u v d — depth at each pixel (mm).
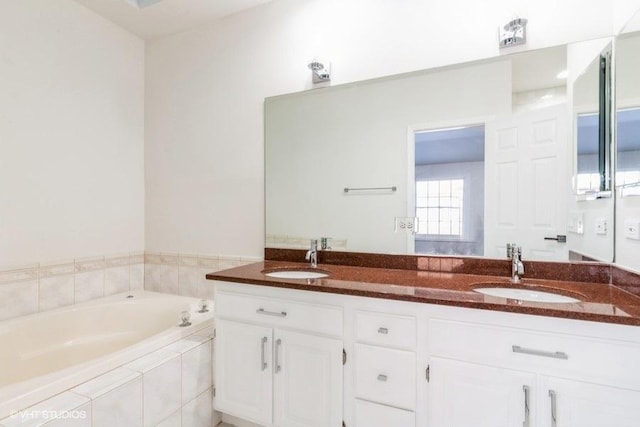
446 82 1726
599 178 1442
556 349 1046
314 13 2033
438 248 1746
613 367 990
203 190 2387
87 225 2215
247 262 2238
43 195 1973
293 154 2100
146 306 2207
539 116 1551
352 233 1948
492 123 1637
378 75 1876
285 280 1479
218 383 1644
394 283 1418
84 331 2039
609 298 1167
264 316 1527
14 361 1715
